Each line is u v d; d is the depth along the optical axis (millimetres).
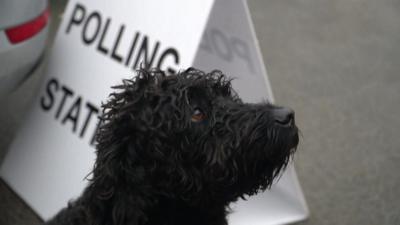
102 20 3344
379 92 5266
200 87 2018
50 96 3525
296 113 4832
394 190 3854
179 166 1939
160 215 2010
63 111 3406
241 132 1946
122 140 1911
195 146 1956
